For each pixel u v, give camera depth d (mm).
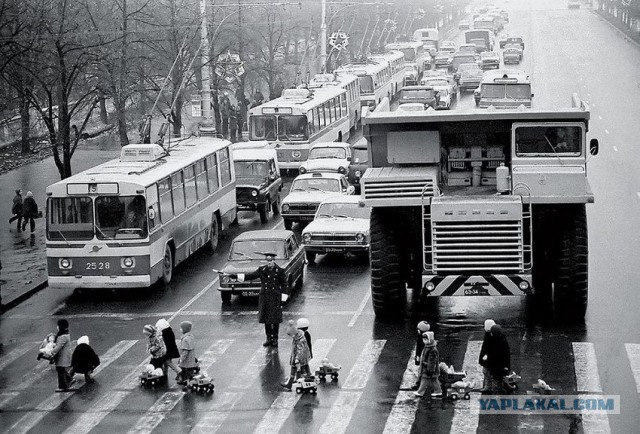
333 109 63469
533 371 21938
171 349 22578
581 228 24969
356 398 20938
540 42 130250
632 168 50031
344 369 22828
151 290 31781
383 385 21688
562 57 109500
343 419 19750
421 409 20141
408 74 97312
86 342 22688
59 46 40500
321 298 29625
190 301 30141
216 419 20078
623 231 36781
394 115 25328
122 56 49719
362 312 27750
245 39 80500
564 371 21891
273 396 21328
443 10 169250
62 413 20891
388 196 24641
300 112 55344
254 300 29984
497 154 25734
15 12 44750
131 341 26141
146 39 56969
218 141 40594
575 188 24328
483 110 25484
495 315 26609
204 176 37219
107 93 48469
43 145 62625
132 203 30578
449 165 26031
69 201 30656
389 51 99500
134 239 30469
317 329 26141
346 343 24766
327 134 61062
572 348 23484
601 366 22203
